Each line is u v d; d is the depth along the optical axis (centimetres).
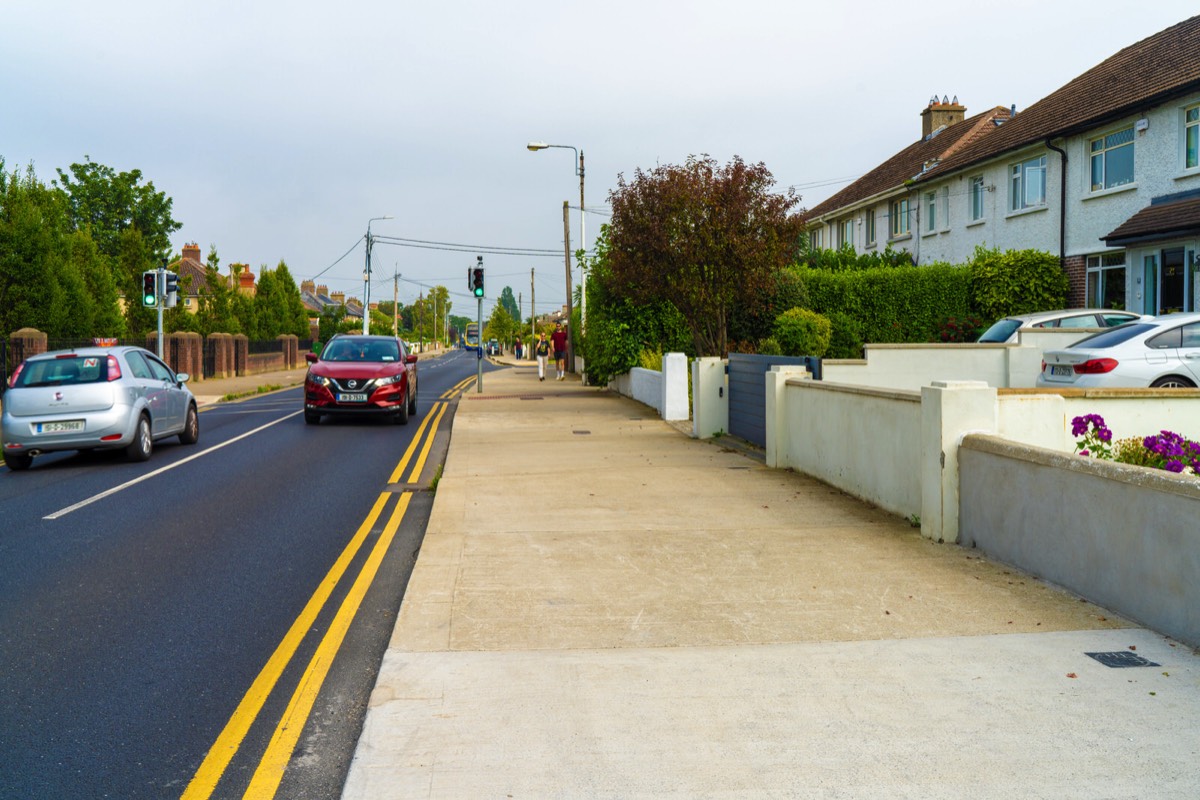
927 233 3228
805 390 1142
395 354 2077
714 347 2062
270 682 498
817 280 2609
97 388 1337
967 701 438
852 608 593
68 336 2780
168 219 6372
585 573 687
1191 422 931
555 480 1121
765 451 1365
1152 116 2109
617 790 359
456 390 3161
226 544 832
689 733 408
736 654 509
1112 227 2259
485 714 431
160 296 2347
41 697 479
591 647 525
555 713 432
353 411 1925
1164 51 2331
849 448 1005
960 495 771
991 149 2748
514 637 544
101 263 3303
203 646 558
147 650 551
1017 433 810
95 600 656
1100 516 592
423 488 1137
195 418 1639
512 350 11400
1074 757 380
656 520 877
